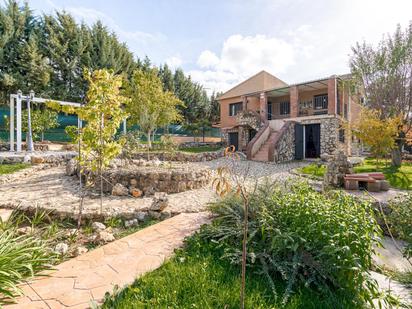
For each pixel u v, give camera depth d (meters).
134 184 7.10
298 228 2.89
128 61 26.23
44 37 21.58
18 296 2.31
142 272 2.73
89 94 4.71
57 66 21.75
